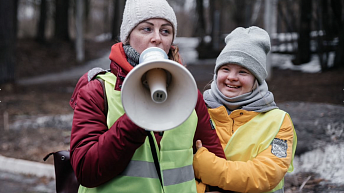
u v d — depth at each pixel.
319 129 5.77
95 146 1.66
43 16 25.38
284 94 9.19
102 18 50.91
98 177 1.68
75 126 1.78
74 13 32.94
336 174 4.39
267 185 2.02
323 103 7.55
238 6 27.30
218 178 2.02
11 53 13.11
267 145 2.14
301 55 15.16
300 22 15.19
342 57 12.63
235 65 2.28
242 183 2.01
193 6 35.12
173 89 1.62
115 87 1.82
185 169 1.88
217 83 2.38
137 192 1.75
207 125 2.07
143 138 1.64
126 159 1.67
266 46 2.36
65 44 25.84
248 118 2.26
